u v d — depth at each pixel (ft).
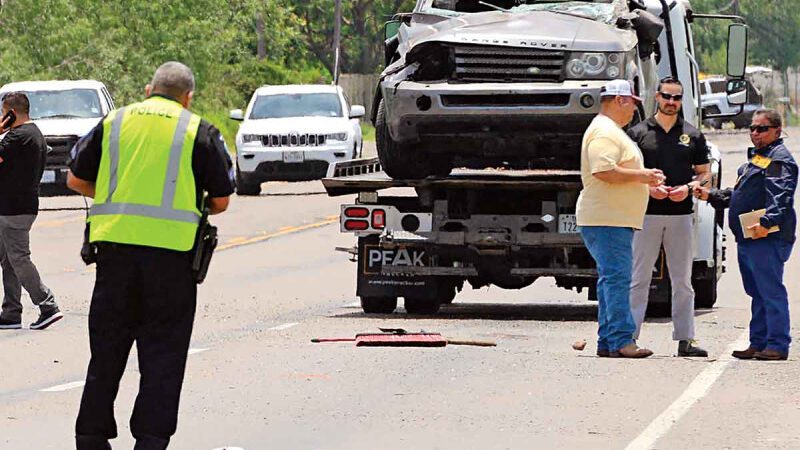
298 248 179.52
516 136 118.42
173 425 64.23
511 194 118.73
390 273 120.47
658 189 96.89
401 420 76.28
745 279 97.30
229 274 153.48
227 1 445.78
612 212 96.12
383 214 118.83
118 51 353.51
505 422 75.72
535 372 90.84
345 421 76.02
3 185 112.16
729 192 97.45
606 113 96.78
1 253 113.29
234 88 450.71
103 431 64.90
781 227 96.12
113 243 64.34
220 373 90.58
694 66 132.98
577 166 134.51
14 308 114.21
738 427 74.28
